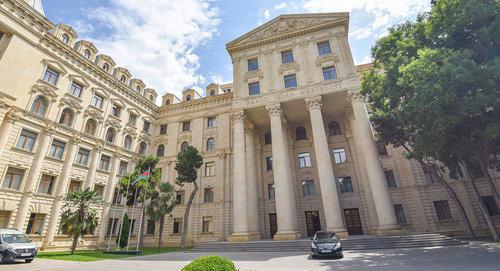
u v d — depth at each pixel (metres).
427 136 14.61
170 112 39.84
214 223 31.16
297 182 31.19
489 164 18.77
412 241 17.98
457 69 11.67
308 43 30.67
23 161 23.27
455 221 24.86
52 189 25.33
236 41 33.72
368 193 26.03
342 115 32.56
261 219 30.48
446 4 14.22
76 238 20.83
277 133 26.78
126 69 36.44
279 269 10.98
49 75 26.67
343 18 29.80
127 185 27.50
